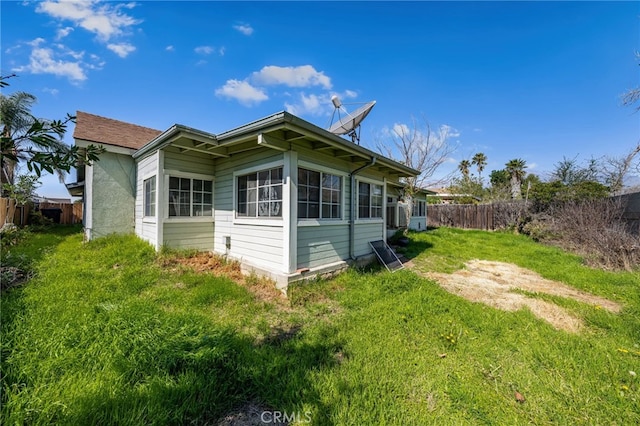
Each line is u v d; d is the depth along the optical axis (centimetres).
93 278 425
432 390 209
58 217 1331
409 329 309
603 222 765
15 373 184
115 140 778
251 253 532
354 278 519
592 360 251
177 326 269
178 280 453
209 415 178
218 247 636
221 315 340
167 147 566
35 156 157
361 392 200
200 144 529
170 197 586
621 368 240
